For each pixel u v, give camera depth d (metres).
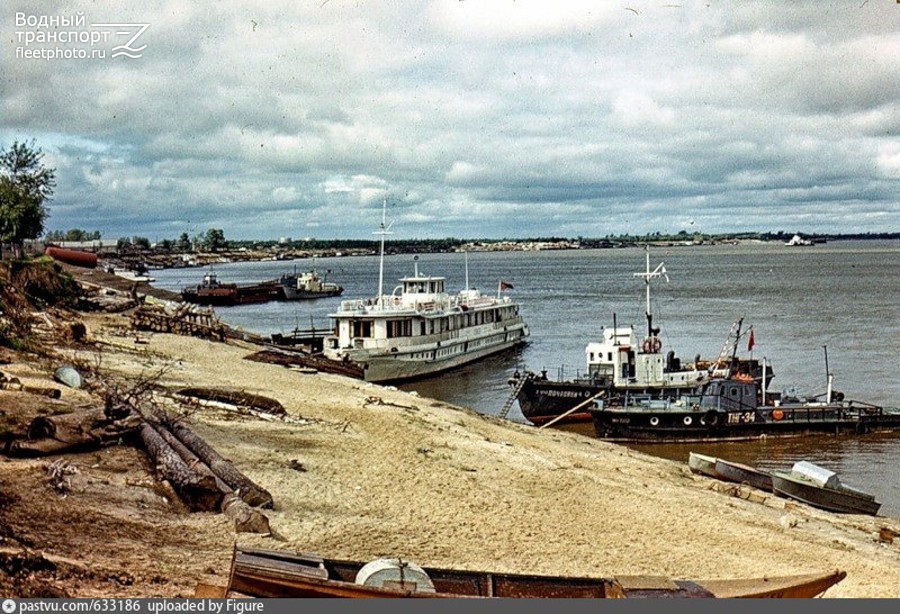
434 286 81.31
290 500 24.98
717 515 31.09
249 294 161.75
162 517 21.20
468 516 26.27
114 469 23.81
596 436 52.69
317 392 46.91
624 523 28.08
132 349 50.50
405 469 30.88
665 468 41.31
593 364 58.28
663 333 99.25
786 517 31.81
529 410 57.44
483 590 17.30
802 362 76.94
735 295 158.00
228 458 28.03
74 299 66.31
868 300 141.38
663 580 17.98
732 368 58.06
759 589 17.97
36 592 15.05
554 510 28.58
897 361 76.62
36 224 91.62
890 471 45.34
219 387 42.09
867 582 24.73
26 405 27.55
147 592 16.25
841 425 52.78
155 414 28.78
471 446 37.12
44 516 19.34
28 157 94.44
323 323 121.44
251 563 15.70
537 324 113.81
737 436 51.81
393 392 53.12
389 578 16.55
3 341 38.91
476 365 81.75
